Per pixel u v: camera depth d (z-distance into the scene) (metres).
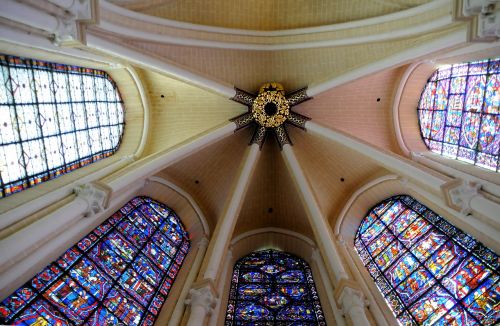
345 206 11.16
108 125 10.60
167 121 11.56
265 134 11.46
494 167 8.24
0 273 5.03
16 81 7.23
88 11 5.58
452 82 9.89
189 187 11.57
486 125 8.65
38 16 4.93
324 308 8.65
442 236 8.37
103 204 6.96
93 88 9.94
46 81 8.10
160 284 8.64
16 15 4.64
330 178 11.61
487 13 5.67
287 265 10.73
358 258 9.83
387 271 9.00
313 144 11.52
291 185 11.66
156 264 9.02
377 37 9.12
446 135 10.05
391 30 8.76
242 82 11.23
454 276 7.50
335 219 11.05
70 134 8.84
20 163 7.14
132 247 8.75
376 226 10.38
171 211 11.02
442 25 7.37
